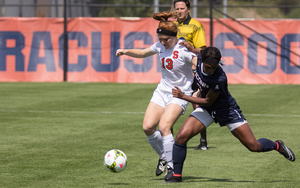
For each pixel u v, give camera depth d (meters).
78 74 70.00
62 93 53.31
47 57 70.00
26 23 69.75
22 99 47.38
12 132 28.45
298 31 66.38
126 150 23.25
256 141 16.47
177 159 16.61
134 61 68.88
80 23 69.38
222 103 16.12
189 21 23.78
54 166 19.64
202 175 18.14
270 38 67.06
